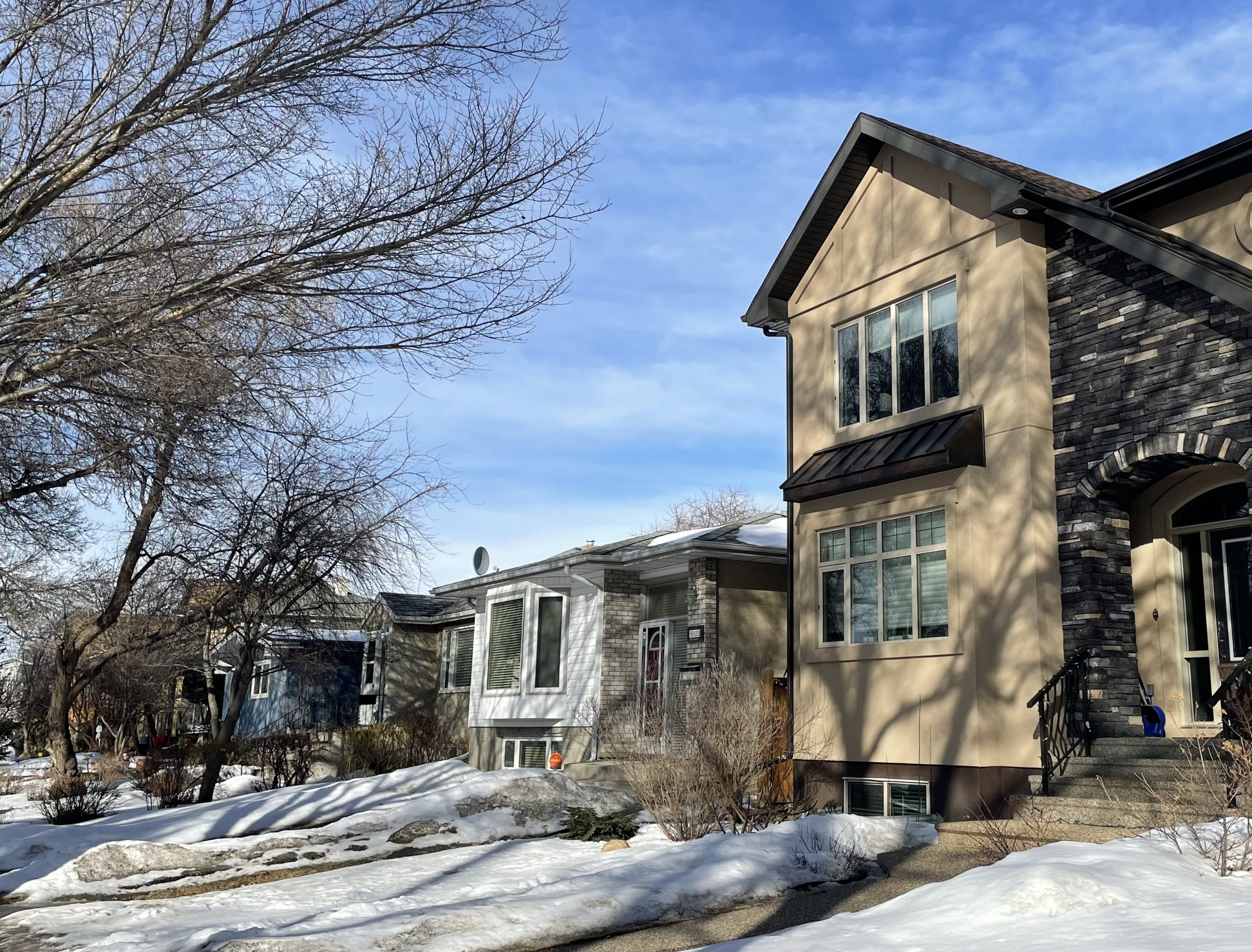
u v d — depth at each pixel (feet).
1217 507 41.65
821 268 55.06
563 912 29.91
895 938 22.07
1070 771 39.65
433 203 29.43
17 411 30.09
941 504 45.83
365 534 59.77
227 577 59.11
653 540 85.76
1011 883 23.39
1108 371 41.93
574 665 78.13
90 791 65.92
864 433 51.13
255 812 53.72
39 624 59.41
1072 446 42.86
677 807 41.37
